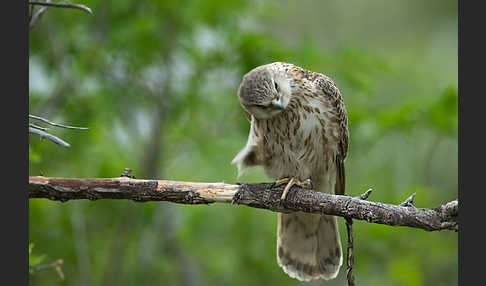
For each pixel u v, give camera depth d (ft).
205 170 39.45
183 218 39.11
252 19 41.70
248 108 25.82
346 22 52.85
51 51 37.99
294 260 28.99
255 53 38.81
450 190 44.47
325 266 28.71
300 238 28.73
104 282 37.52
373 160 39.06
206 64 40.32
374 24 53.72
